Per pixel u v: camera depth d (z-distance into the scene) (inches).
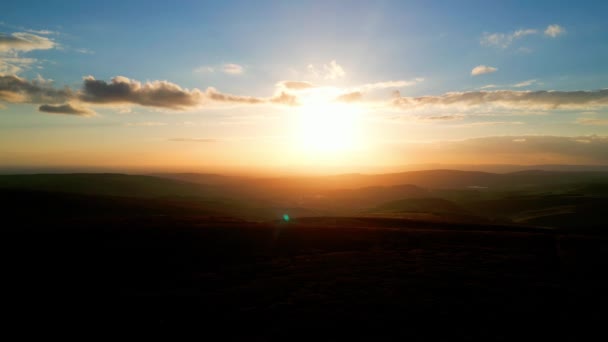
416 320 737.0
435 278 1035.3
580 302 830.5
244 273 1143.6
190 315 796.0
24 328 741.3
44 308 847.7
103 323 761.6
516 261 1250.6
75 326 748.0
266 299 885.8
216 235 1722.4
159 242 1547.7
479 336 666.8
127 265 1225.4
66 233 1692.9
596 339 655.1
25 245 1455.5
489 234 1857.8
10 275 1099.9
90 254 1344.7
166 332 715.4
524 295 878.4
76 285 1020.5
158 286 1013.2
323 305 830.5
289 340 665.6
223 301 878.4
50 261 1250.0
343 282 1010.1
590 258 1282.0
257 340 670.5
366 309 798.5
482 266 1181.7
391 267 1178.0
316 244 1598.2
